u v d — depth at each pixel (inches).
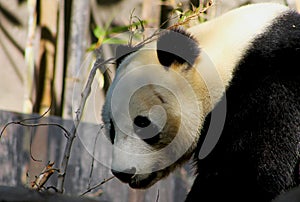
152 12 796.6
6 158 811.4
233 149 518.6
